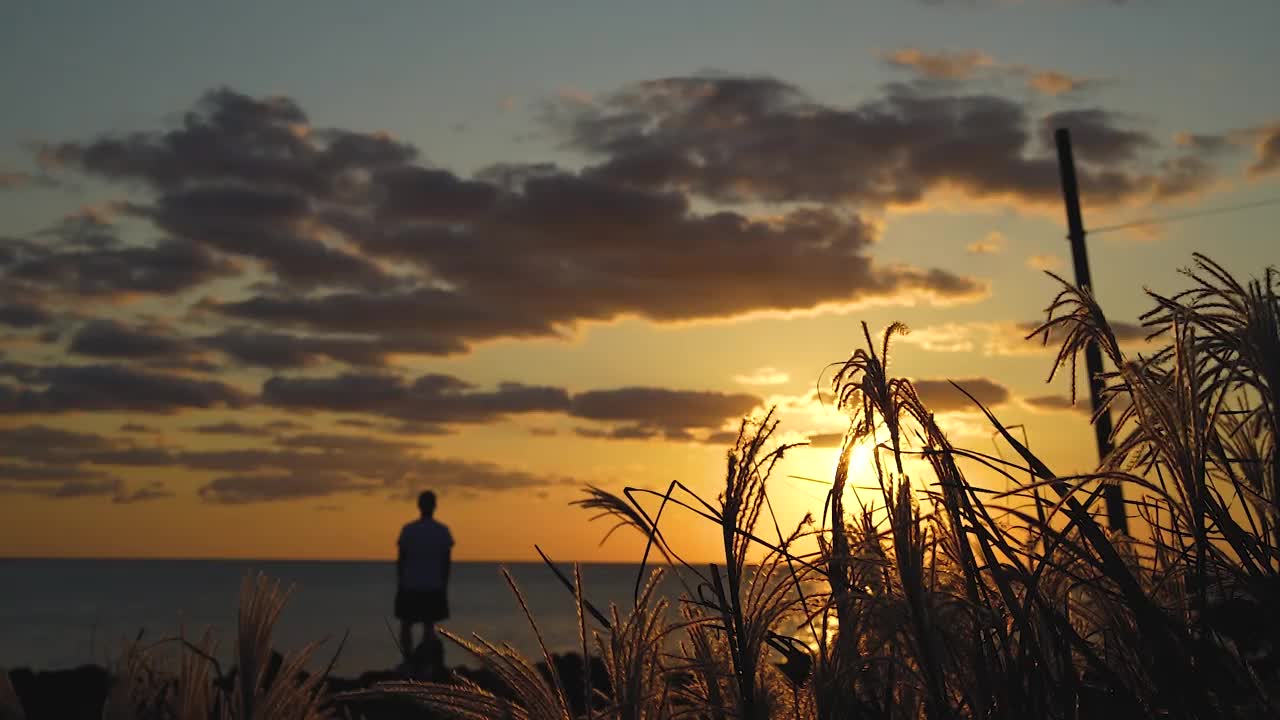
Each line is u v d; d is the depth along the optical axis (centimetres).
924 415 126
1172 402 123
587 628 125
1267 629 118
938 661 117
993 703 113
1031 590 117
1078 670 128
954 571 127
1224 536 121
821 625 126
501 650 127
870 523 124
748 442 126
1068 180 1675
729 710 123
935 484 126
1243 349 125
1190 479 121
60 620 8706
